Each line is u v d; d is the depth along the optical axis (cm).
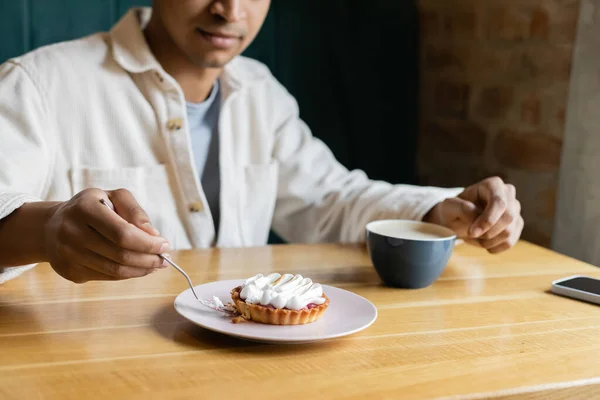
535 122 180
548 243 177
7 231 90
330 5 213
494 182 119
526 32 182
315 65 215
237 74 150
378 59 221
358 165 224
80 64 133
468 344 81
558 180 172
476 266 118
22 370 69
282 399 65
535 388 70
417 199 131
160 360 73
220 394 65
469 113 204
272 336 75
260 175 152
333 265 114
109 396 64
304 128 164
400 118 226
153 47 141
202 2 124
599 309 98
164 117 136
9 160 112
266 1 134
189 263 110
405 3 221
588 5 161
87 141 132
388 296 99
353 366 73
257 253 119
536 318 92
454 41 208
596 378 73
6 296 91
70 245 82
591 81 161
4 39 179
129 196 88
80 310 87
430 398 66
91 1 188
